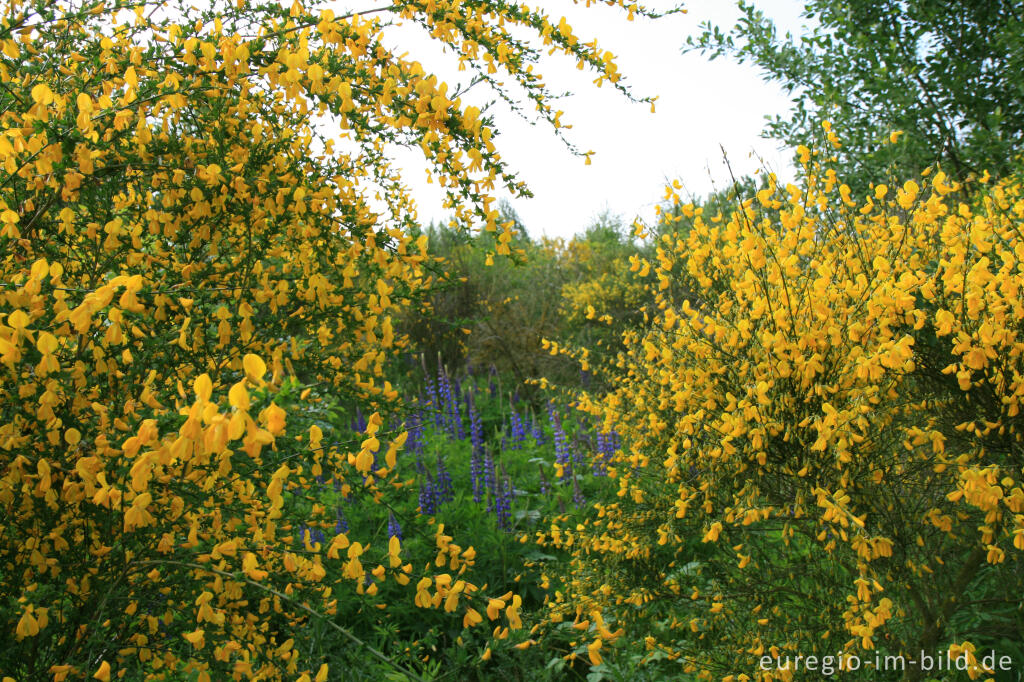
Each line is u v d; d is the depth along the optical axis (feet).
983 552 7.30
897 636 7.79
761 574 8.27
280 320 5.61
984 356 6.05
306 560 4.64
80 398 4.60
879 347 6.26
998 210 7.49
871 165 13.25
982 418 6.87
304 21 5.61
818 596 7.66
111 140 4.92
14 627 4.66
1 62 5.18
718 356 7.88
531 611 10.89
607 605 8.91
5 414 4.70
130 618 5.07
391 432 5.02
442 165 5.59
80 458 4.34
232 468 4.98
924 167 12.67
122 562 4.92
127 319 4.33
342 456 5.07
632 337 10.34
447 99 5.13
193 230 5.74
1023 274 6.15
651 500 8.93
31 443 4.53
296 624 5.53
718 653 7.93
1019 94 12.72
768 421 6.82
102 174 5.34
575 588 9.48
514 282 29.25
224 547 4.50
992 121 12.16
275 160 5.72
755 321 7.72
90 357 4.59
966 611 7.86
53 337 3.69
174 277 5.45
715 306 8.69
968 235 6.98
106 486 4.12
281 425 3.06
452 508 12.87
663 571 8.96
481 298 26.91
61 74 5.82
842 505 6.23
